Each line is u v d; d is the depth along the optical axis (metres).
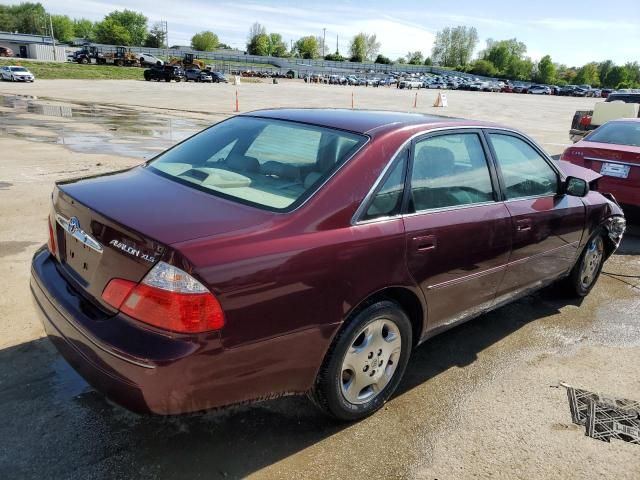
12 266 4.58
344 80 81.75
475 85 87.00
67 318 2.39
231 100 31.73
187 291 2.06
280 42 156.25
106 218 2.33
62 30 151.12
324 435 2.78
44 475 2.39
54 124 15.55
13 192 6.93
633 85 141.38
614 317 4.49
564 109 41.47
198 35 144.00
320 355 2.52
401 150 2.87
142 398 2.11
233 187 2.71
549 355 3.78
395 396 3.18
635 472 2.64
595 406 3.18
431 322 3.13
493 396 3.23
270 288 2.25
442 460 2.65
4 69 42.16
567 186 4.07
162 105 25.89
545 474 2.59
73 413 2.81
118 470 2.45
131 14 147.38
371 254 2.58
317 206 2.50
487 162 3.44
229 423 2.83
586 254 4.62
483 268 3.31
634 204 6.63
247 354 2.24
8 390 2.96
